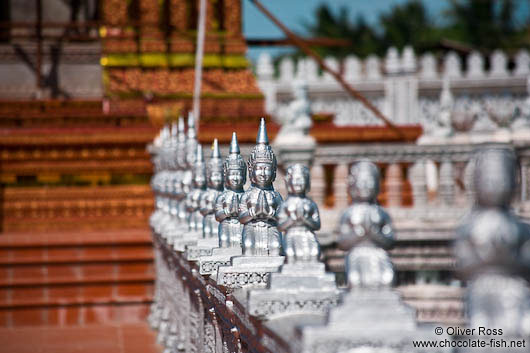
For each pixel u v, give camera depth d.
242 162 8.69
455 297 16.09
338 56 68.25
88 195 21.64
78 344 15.06
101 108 23.59
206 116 23.88
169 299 14.26
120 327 17.27
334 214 17.19
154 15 24.94
